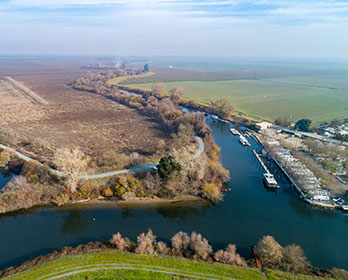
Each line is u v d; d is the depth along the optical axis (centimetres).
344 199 10944
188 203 10850
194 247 7681
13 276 6612
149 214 10062
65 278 6525
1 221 9481
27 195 10381
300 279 6769
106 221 9569
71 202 10525
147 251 7588
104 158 13362
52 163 12550
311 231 9362
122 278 6544
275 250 7375
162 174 11344
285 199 11419
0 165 12988
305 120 19925
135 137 18725
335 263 7838
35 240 8500
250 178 13250
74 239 8581
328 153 14850
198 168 11838
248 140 19412
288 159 14638
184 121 19712
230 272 6906
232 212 10350
